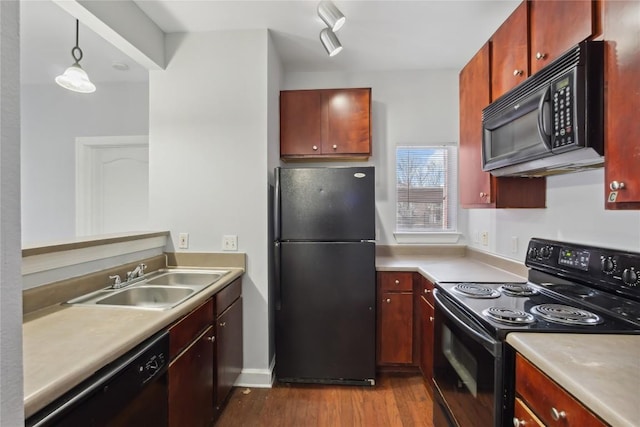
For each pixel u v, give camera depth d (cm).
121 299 162
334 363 223
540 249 170
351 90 261
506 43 166
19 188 49
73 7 157
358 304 221
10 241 48
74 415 81
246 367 227
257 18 208
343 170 220
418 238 289
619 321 118
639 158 92
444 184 292
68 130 307
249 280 225
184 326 142
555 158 128
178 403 136
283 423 187
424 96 289
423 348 225
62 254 139
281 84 274
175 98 226
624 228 130
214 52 224
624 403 68
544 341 101
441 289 172
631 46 93
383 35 229
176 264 226
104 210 313
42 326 112
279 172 220
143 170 310
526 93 135
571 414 79
